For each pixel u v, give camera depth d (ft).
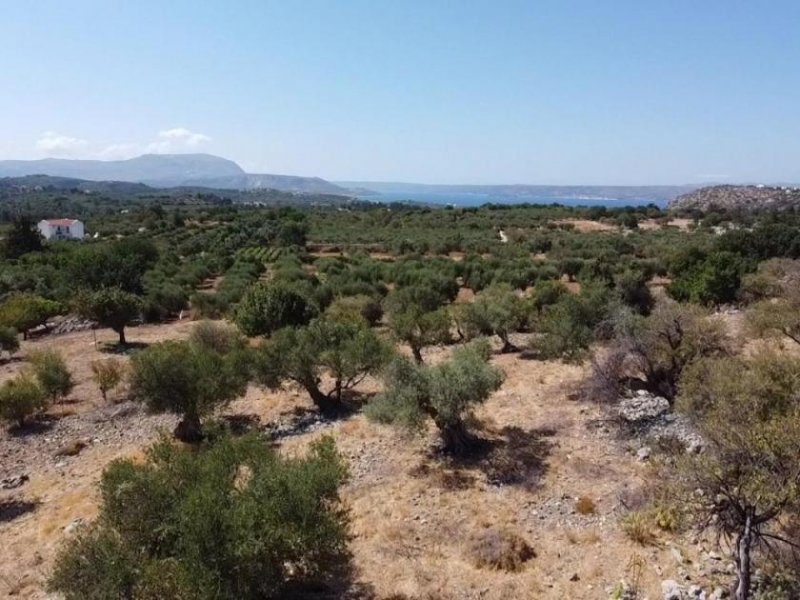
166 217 429.38
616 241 232.94
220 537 27.89
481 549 36.24
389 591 32.76
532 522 39.88
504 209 467.11
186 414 60.08
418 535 39.01
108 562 27.50
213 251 265.54
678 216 403.13
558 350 71.92
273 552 29.78
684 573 31.89
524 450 50.93
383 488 46.14
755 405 34.40
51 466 57.16
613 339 65.31
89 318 106.93
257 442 39.45
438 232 327.26
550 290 113.09
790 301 70.85
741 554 26.43
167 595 26.20
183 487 32.63
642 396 57.88
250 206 649.20
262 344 70.38
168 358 59.00
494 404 63.87
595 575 33.09
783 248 153.28
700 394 42.37
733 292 109.29
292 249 262.88
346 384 70.95
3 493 51.83
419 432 50.78
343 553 34.09
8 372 88.63
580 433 53.83
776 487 26.05
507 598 31.89
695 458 29.04
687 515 30.01
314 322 74.43
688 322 57.31
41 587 34.45
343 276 167.32
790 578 28.30
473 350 58.13
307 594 32.76
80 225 373.20
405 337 83.30
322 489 32.99
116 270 161.58
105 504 33.27
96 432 65.57
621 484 43.45
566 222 368.48
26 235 243.60
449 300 141.59
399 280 158.61
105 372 75.46
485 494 44.09
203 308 134.92
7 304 120.78
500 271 165.17
